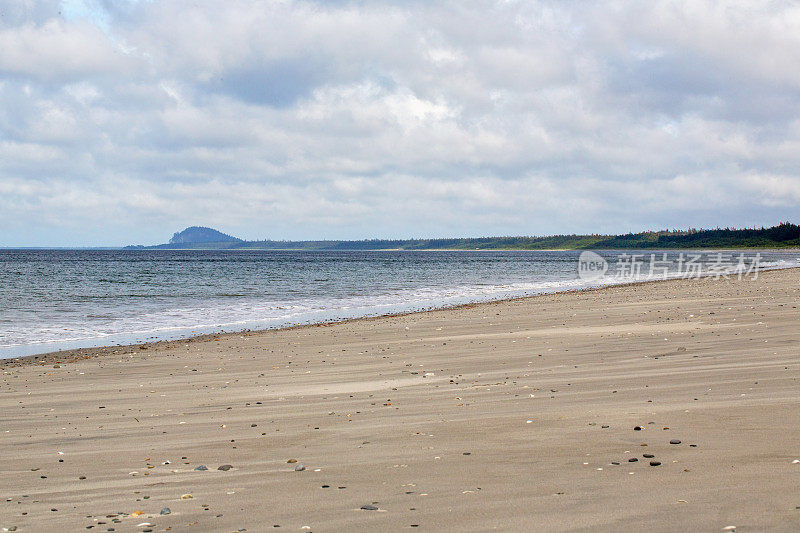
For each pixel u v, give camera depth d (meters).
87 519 5.38
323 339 21.53
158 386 13.48
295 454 7.47
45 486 6.57
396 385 12.36
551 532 4.58
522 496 5.43
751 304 26.45
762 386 9.85
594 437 7.36
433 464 6.66
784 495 5.05
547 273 92.62
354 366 15.28
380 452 7.32
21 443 8.76
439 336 20.94
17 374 15.48
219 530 4.98
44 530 5.14
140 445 8.34
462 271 101.19
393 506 5.36
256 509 5.46
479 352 16.64
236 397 11.80
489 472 6.24
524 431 7.90
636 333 18.69
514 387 11.35
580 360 14.30
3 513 5.65
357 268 112.94
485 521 4.89
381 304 40.16
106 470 7.14
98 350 20.11
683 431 7.36
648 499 5.14
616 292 43.00
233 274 87.00
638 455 6.51
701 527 4.50
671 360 13.45
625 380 11.37
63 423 10.06
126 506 5.74
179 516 5.36
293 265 127.88
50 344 22.41
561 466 6.30
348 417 9.49
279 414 10.01
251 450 7.77
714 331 17.95
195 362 17.03
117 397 12.32
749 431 7.15
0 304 39.59
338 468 6.72
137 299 44.28
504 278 78.00
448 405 10.02
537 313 28.08
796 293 32.50
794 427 7.20
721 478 5.58
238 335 23.75
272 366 15.88
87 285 60.53
